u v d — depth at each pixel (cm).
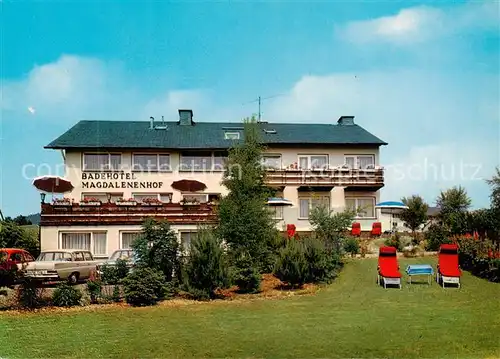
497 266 1975
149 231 1908
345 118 3994
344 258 2447
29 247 2819
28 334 1343
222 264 1859
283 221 3378
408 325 1380
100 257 2684
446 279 1920
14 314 1555
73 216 2686
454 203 3161
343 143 3438
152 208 2723
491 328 1345
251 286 1945
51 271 2034
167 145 3247
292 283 2028
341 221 2425
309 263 2045
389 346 1218
